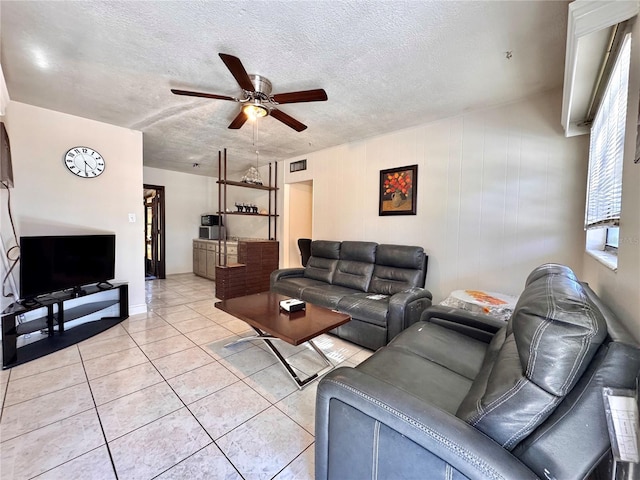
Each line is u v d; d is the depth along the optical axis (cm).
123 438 147
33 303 245
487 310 229
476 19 158
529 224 259
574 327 72
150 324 316
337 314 226
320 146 416
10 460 132
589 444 70
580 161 233
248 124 324
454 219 304
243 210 518
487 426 80
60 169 291
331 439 101
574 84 167
